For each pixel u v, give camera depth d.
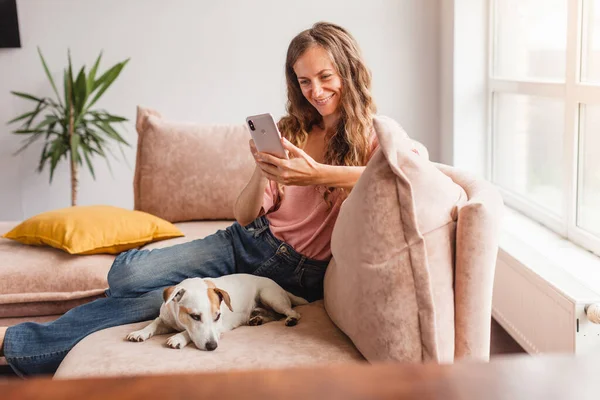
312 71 2.04
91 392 0.32
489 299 1.65
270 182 2.17
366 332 1.65
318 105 2.08
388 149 1.57
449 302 1.63
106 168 4.45
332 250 1.79
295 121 2.22
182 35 4.34
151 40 4.33
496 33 3.87
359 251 1.63
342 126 2.07
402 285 1.59
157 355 1.73
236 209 2.17
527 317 2.62
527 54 3.44
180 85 4.38
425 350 1.60
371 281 1.62
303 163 1.90
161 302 2.07
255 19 4.34
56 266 2.66
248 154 3.21
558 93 3.02
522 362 0.33
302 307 2.06
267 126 1.88
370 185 1.60
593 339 2.18
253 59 4.38
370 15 4.36
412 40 4.38
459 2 3.91
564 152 2.93
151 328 1.90
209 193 3.18
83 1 4.27
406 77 4.41
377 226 1.59
